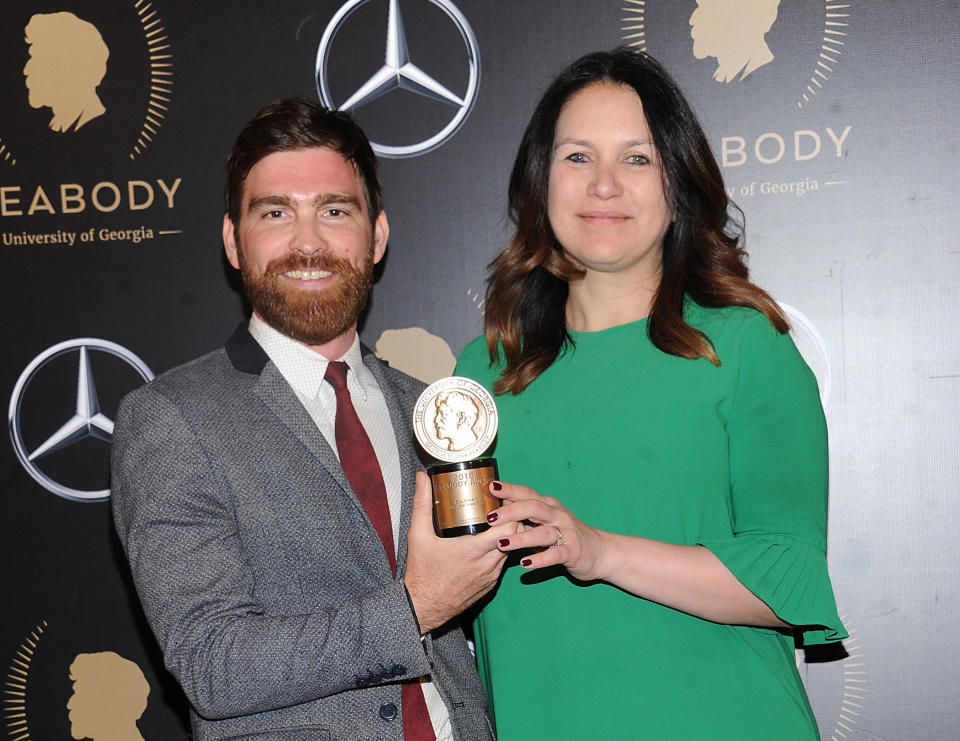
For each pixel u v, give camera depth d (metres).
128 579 2.65
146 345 2.64
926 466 2.48
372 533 1.82
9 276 2.65
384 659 1.64
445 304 2.61
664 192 1.90
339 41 2.60
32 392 2.65
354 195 1.98
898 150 2.47
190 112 2.63
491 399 1.82
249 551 1.77
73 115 2.65
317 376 1.95
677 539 1.79
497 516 1.61
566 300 2.08
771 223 2.52
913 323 2.48
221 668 1.63
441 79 2.58
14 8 2.65
